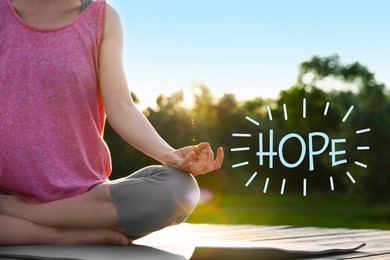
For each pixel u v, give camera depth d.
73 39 2.17
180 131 22.73
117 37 2.25
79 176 2.12
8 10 2.21
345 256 2.10
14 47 2.16
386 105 26.52
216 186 28.42
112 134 20.89
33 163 2.11
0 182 2.14
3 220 2.08
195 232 3.27
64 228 2.09
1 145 2.11
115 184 2.04
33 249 1.97
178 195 1.98
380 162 25.98
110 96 2.16
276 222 28.52
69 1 2.23
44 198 2.10
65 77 2.12
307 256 2.04
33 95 2.12
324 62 29.09
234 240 2.78
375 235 3.10
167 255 1.90
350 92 27.67
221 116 24.95
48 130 2.11
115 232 2.06
